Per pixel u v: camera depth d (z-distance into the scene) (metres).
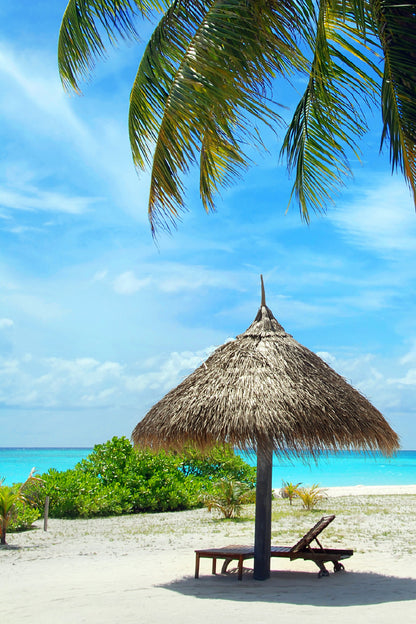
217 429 6.41
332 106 7.37
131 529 12.99
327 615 5.48
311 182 8.30
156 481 16.70
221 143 5.85
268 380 6.78
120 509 15.73
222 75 5.55
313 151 8.06
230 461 19.20
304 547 7.63
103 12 6.82
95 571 8.36
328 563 8.64
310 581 7.29
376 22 6.07
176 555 9.66
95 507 15.17
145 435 7.31
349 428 6.70
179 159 6.16
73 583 7.46
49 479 15.66
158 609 5.84
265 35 5.52
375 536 11.34
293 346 7.47
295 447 6.30
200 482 18.19
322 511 15.60
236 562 8.97
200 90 5.63
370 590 6.69
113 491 15.94
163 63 6.24
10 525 12.62
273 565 8.61
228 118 5.70
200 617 5.47
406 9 5.83
